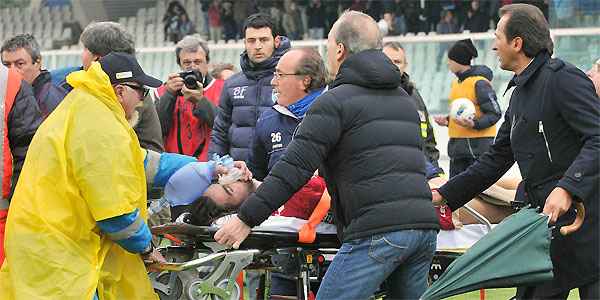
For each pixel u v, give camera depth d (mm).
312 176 7559
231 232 7078
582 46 19922
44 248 6875
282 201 7051
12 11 30281
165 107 11406
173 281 7570
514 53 7531
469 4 24953
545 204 7289
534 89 7469
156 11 29234
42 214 6902
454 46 15531
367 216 7004
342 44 7258
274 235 7785
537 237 7148
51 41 29859
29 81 9781
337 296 7070
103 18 29562
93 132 6824
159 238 8289
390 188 7016
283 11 27406
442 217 8695
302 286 8078
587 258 7430
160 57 22625
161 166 7691
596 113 7230
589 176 7137
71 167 6871
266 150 9008
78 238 6938
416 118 7297
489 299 12539
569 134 7391
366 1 26031
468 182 8219
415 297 7336
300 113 8727
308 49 8828
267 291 8438
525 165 7582
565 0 21875
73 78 6996
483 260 7129
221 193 7691
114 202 6766
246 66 10359
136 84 7191
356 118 7059
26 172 7016
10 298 7098
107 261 7090
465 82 15461
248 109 10281
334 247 8016
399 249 7012
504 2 24516
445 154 19828
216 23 28469
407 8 25359
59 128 6938
